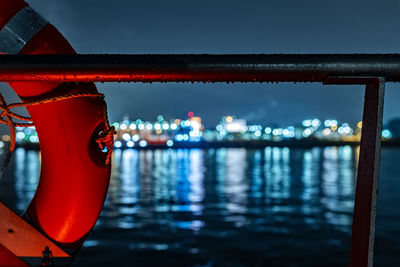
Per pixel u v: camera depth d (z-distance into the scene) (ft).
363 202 3.30
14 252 4.34
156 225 61.05
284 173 169.68
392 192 102.99
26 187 116.98
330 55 3.02
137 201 89.56
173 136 613.93
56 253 4.45
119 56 2.96
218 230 57.11
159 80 3.05
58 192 4.35
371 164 3.17
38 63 2.90
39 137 4.28
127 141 519.19
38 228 4.44
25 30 3.70
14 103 3.74
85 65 2.92
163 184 126.72
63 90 3.83
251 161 265.54
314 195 99.71
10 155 4.14
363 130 3.34
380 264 38.81
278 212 73.61
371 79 3.10
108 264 39.96
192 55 2.98
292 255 43.34
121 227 59.36
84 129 4.15
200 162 256.11
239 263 40.40
